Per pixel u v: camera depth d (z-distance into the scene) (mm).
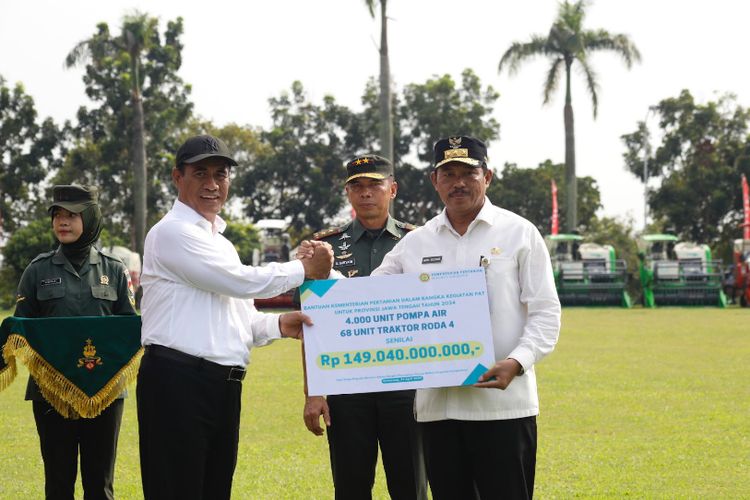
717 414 9906
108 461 5945
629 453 8031
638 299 36719
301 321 4719
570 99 38656
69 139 49219
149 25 38531
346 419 5543
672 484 6973
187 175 4867
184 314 4711
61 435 5859
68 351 5723
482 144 4820
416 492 5566
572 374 13180
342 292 4691
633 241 50781
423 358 4605
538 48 38281
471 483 4793
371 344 4652
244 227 45875
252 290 4680
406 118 52031
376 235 6145
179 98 46062
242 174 54531
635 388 11820
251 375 13547
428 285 4613
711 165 47031
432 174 4906
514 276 4707
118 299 6238
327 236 6246
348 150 55219
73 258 6121
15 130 48344
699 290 32594
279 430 9336
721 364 14383
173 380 4652
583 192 53781
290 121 54906
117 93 45031
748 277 32312
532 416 4707
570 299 32688
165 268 4734
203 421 4684
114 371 5766
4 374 5664
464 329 4590
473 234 4793
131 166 47188
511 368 4484
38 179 48875
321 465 7793
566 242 35562
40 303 6043
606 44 38188
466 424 4664
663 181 48688
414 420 5539
